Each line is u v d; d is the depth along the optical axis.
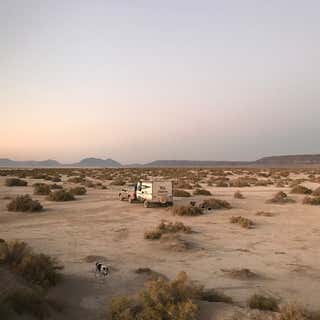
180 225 20.92
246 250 16.97
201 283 12.38
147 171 107.31
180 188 48.75
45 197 36.69
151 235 19.00
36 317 8.39
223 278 12.98
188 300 8.97
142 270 13.51
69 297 10.69
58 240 18.64
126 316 8.78
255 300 10.12
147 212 28.03
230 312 9.14
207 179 70.38
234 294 11.43
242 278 12.98
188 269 13.99
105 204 32.28
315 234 20.62
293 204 32.97
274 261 15.27
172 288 9.53
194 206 27.59
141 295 9.42
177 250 16.61
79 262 14.71
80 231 20.91
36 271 11.03
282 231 21.36
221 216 26.38
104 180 67.38
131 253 16.23
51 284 11.33
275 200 34.06
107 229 21.53
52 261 12.84
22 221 23.84
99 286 11.87
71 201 34.09
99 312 9.70
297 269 14.18
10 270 10.62
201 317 8.84
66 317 9.20
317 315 9.07
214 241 18.69
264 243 18.39
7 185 48.09
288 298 11.18
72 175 81.06
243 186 53.16
